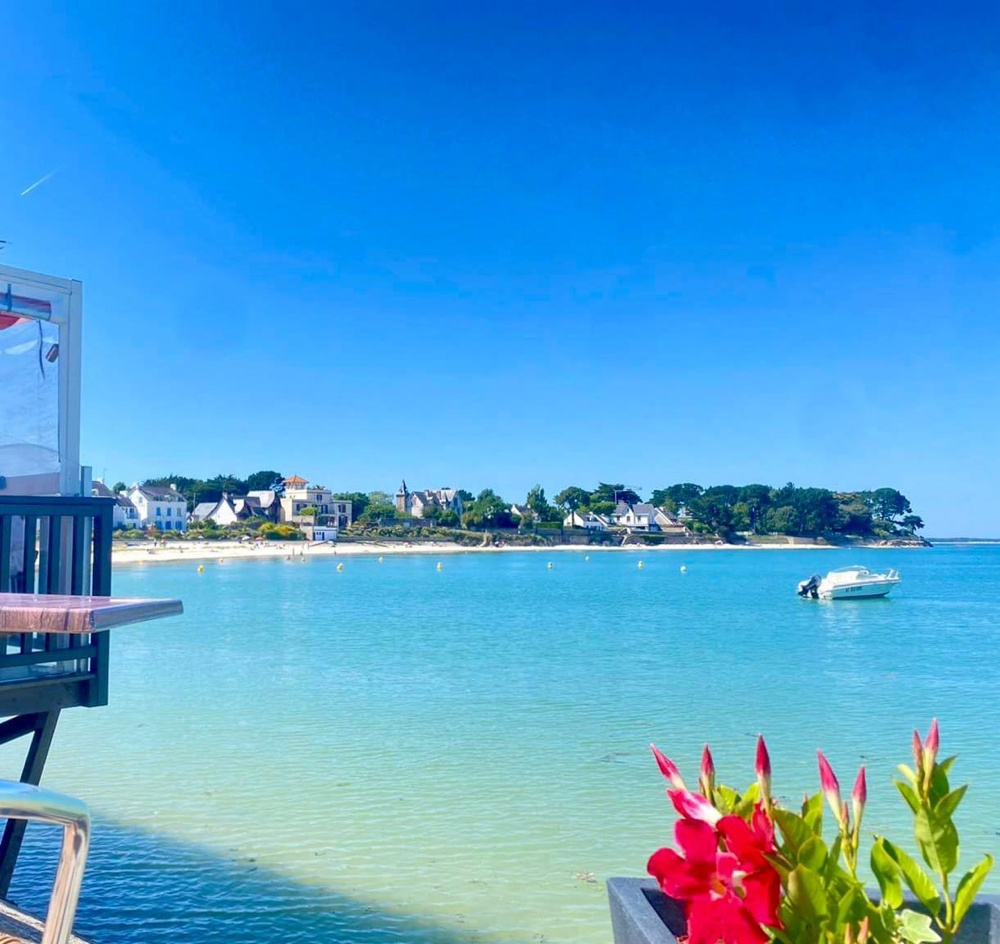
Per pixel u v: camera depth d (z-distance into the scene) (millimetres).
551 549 160875
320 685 18922
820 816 2256
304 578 72625
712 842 2025
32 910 7074
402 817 9555
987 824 9578
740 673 21219
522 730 14266
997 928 2561
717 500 186625
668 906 2645
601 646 26906
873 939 2070
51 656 5730
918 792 2170
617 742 13461
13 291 6562
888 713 16172
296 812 9758
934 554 167500
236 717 15242
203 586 60594
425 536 154000
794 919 1999
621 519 181875
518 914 7168
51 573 5809
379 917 7051
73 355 6957
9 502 5559
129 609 2566
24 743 13008
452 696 17516
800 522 189750
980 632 32438
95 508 6047
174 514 143125
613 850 8641
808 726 14906
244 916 7070
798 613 41281
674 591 58031
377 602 46594
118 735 13727
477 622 35062
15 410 6695
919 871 2178
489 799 10266
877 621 37406
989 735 14344
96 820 9398
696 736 13961
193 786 10711
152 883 7707
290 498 152375
